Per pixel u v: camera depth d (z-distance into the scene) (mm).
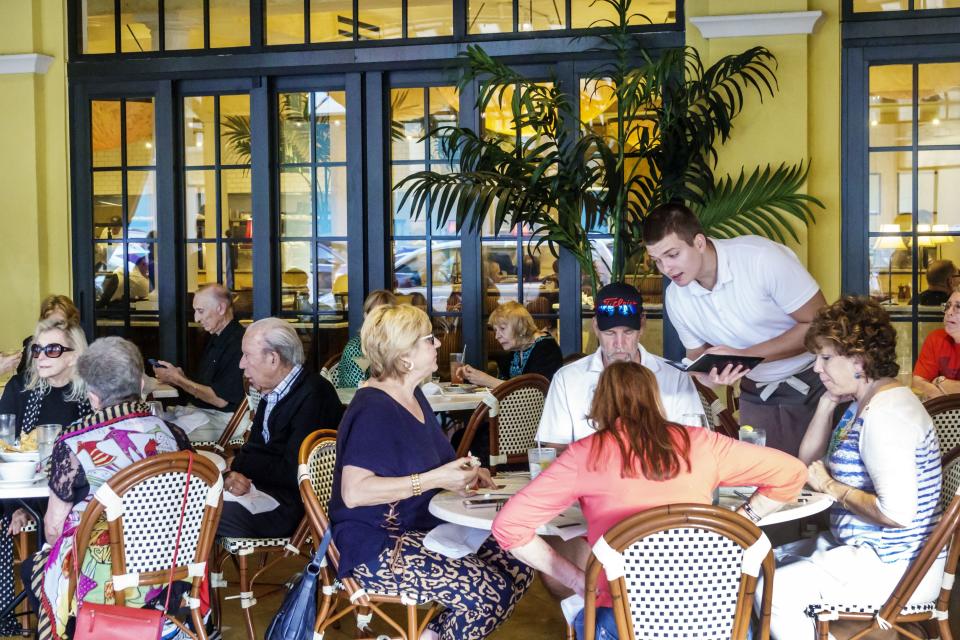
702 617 2234
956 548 2752
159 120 6500
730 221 5492
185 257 6594
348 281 6391
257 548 3678
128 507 2803
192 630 3039
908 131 5684
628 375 2404
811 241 5656
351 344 5754
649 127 5785
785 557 2953
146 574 2846
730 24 5520
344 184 6402
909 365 5059
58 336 3793
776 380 3824
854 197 5730
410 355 3018
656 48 5828
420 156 6309
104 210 6609
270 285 6461
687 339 3953
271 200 6445
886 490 2705
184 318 6605
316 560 2938
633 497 2316
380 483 2854
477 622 2902
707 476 2373
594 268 5516
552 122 5625
